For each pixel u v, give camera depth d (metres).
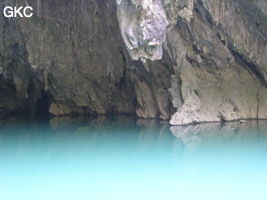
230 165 9.41
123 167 9.26
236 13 15.09
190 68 15.62
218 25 15.02
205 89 15.62
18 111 19.62
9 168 9.26
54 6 16.67
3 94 19.44
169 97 15.73
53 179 8.33
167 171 8.91
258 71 15.84
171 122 14.85
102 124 15.75
